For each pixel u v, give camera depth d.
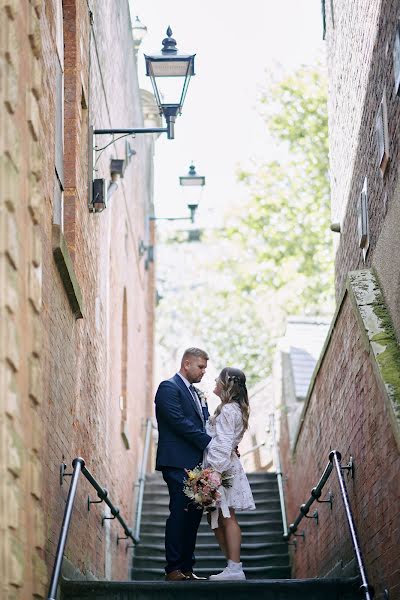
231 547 9.66
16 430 6.32
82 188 11.04
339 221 13.15
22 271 6.67
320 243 28.83
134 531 17.17
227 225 29.73
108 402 14.20
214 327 35.91
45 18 8.60
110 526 13.88
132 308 18.66
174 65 12.62
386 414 8.43
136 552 17.17
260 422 21.69
